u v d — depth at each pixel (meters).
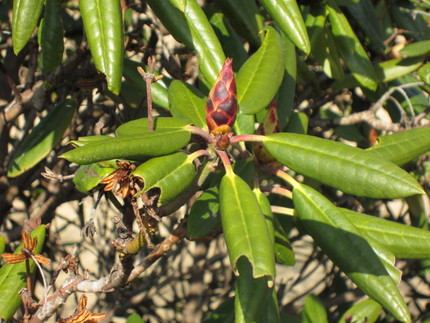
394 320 1.08
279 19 0.56
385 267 0.53
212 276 1.38
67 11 1.05
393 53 0.89
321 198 0.53
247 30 0.70
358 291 1.13
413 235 0.57
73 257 0.55
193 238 0.56
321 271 1.50
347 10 0.89
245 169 0.57
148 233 0.51
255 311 0.52
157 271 1.38
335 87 0.88
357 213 0.59
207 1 0.77
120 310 1.29
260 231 0.44
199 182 0.48
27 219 1.02
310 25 0.76
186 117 0.57
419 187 0.47
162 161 0.46
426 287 1.30
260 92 0.56
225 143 0.47
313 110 0.95
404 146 0.66
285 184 0.90
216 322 0.80
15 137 1.18
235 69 0.71
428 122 0.90
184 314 1.26
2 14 1.10
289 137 0.50
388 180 0.48
